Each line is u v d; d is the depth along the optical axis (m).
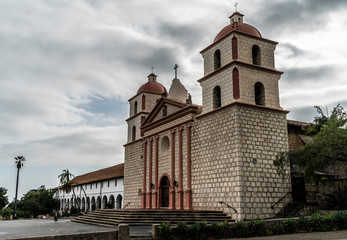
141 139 42.97
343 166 32.84
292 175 29.14
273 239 18.56
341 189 27.22
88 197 71.25
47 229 25.81
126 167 45.94
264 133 28.58
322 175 30.86
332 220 22.25
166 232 18.59
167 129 36.88
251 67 29.75
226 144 28.22
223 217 26.45
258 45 30.94
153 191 38.53
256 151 27.70
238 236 19.80
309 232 21.16
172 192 34.38
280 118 29.92
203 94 32.38
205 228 19.28
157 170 38.19
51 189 104.12
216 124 29.77
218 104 31.30
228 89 29.34
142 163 42.19
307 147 26.84
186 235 18.83
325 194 28.22
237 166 26.62
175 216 26.61
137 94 46.84
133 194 42.97
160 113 39.84
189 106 33.19
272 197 27.23
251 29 31.28
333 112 29.12
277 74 31.11
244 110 28.16
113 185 59.41
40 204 96.56
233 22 31.78
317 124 32.69
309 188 28.66
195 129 32.53
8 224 34.50
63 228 26.30
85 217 34.31
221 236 19.56
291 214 27.06
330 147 25.86
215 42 31.78
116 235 17.95
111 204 58.75
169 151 36.38
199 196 30.56
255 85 30.33
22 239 16.12
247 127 27.89
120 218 26.91
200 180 30.73
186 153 33.25
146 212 27.28
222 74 30.30
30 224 33.25
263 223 20.58
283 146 29.31
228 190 27.20
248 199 26.16
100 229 24.28
